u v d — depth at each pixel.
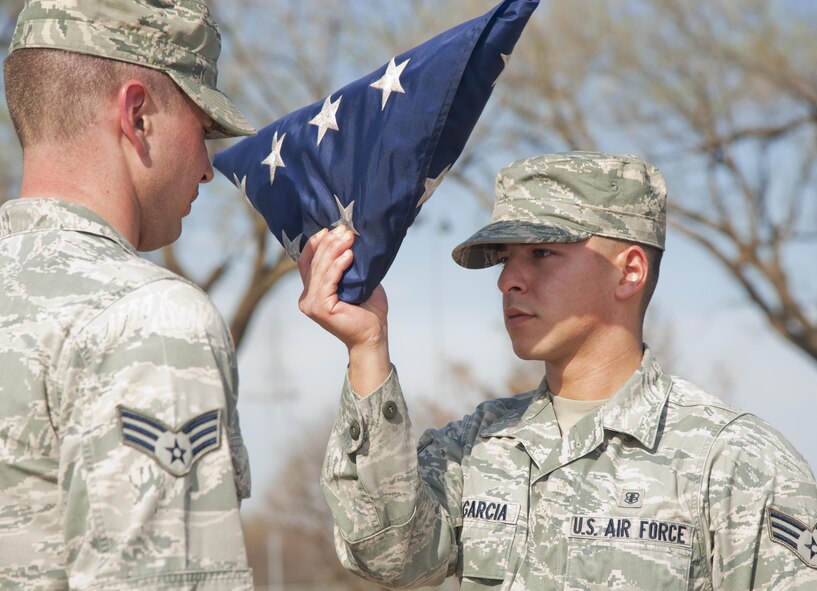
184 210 3.47
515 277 4.20
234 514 2.87
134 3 3.25
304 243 4.02
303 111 4.08
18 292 2.98
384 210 3.66
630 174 4.27
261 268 20.14
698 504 3.84
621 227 4.21
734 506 3.83
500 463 4.22
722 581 3.82
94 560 2.70
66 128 3.17
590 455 4.06
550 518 4.00
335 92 3.96
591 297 4.18
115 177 3.21
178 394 2.83
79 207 3.15
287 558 34.31
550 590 3.92
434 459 4.34
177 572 2.72
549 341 4.17
